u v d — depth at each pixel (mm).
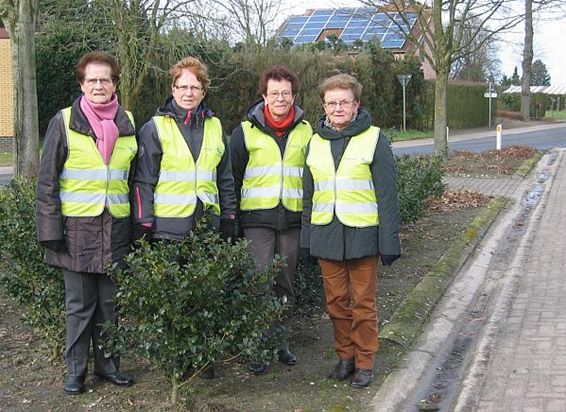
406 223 9383
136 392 4707
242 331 4363
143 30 20016
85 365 4703
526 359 5648
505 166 19641
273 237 5133
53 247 4410
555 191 15477
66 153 4391
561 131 41688
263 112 5086
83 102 4453
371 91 37500
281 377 5078
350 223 4723
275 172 5039
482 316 7082
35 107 10266
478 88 47406
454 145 31531
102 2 19375
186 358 4297
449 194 13773
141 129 4688
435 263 8641
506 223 11914
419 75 40594
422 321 6645
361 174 4730
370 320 4898
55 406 4512
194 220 4598
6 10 9969
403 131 38875
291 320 5812
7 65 26922
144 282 4043
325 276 4945
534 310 7016
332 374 5070
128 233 4602
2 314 6328
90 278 4574
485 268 9008
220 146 4742
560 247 9922
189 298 4133
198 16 19719
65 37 27906
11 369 5102
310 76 32781
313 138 4926
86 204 4418
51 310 5016
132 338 4367
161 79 26547
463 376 5473
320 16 49781
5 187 6367
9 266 5328
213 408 4480
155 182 4617
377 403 4723
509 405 4793
